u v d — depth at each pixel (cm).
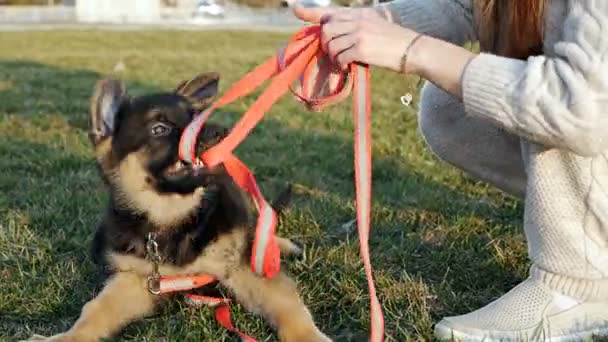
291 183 244
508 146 167
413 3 164
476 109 137
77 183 245
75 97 455
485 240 196
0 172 262
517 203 221
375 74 580
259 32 1239
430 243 196
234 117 381
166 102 182
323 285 173
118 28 1350
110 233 171
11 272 182
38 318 166
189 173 166
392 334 154
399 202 224
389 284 170
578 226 144
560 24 140
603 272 146
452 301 166
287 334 153
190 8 2155
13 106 409
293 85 153
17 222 211
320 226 207
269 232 155
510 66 136
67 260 188
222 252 167
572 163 141
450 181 247
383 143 301
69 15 1900
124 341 157
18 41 1005
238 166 153
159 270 166
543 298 149
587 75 130
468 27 164
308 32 147
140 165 173
